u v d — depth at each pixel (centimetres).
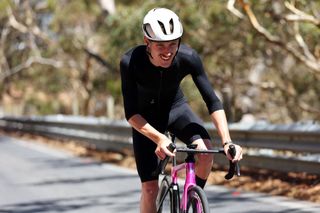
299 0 2672
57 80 6912
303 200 1672
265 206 1592
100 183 2169
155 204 1094
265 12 2848
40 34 5266
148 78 1023
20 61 6344
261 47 3616
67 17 5225
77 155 3288
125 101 1026
